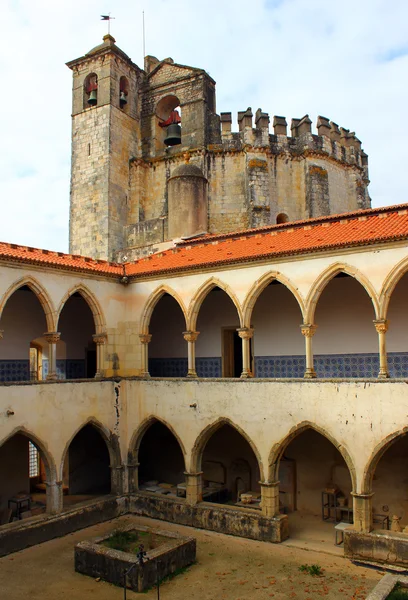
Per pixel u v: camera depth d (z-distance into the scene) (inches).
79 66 1772.9
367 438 807.7
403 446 925.8
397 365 945.5
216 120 1681.8
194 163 1644.9
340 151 1733.5
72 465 1182.9
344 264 854.5
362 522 807.7
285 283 909.2
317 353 1026.7
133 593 711.1
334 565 789.2
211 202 1619.1
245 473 1095.0
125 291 1113.4
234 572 770.2
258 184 1568.7
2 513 1037.2
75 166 1736.0
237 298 957.8
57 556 834.8
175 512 991.6
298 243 924.6
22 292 1123.3
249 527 904.9
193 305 1010.7
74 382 986.7
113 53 1708.9
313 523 966.4
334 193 1689.2
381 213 957.2
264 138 1609.3
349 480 991.0
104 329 1063.6
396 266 810.8
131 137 1763.0
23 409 898.1
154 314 1250.0
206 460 1147.3
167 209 1643.7
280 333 1073.5
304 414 867.4
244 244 1034.7
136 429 1058.7
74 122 1759.4
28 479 1107.3
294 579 743.7
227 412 946.7
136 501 1046.4
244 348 949.2
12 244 971.3
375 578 743.7
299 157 1640.0
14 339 1099.3
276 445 891.4
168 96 1744.6
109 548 768.9
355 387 824.3
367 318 982.4
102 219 1657.2
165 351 1226.6
